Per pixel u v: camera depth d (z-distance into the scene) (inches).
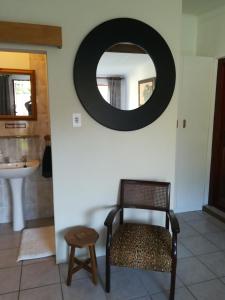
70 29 75.7
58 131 80.0
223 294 73.4
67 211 85.4
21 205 110.4
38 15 73.0
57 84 77.5
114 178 88.0
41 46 74.2
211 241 102.6
